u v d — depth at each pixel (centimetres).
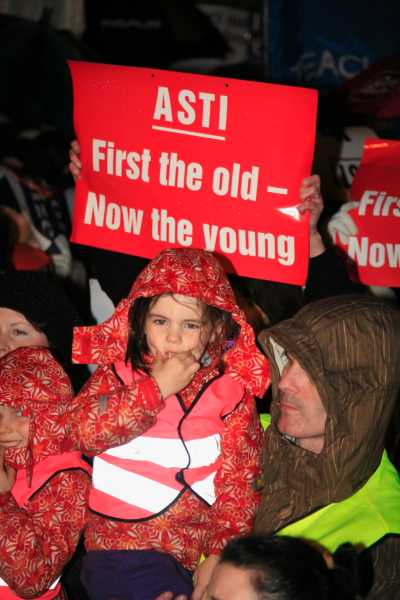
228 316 288
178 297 275
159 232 346
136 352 281
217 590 219
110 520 274
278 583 214
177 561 275
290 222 335
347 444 258
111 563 272
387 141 394
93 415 265
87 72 347
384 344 260
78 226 354
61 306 326
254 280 384
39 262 475
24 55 715
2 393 274
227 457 283
